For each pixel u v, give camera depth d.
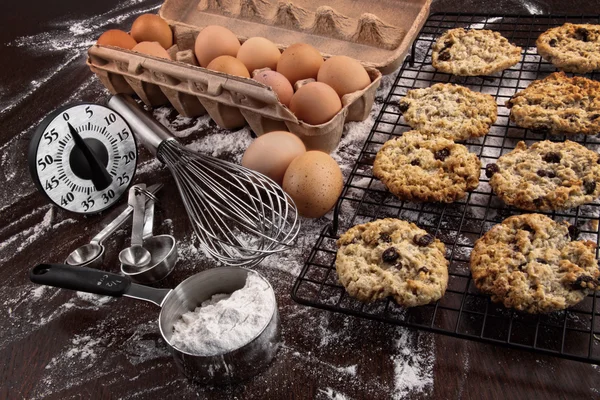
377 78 0.54
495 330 0.39
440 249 0.41
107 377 0.40
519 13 0.65
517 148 0.48
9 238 0.51
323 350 0.40
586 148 0.47
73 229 0.51
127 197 0.53
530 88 0.52
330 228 0.45
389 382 0.37
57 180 0.48
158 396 0.39
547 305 0.37
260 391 0.38
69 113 0.47
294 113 0.51
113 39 0.61
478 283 0.39
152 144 0.52
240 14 0.66
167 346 0.38
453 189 0.45
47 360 0.42
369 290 0.39
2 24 0.80
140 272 0.44
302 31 0.63
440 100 0.53
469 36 0.59
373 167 0.48
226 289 0.42
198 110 0.59
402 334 0.40
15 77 0.70
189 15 0.69
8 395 0.40
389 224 0.43
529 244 0.40
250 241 0.47
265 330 0.37
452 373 0.37
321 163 0.45
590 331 0.36
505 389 0.36
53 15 0.80
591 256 0.39
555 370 0.37
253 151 0.48
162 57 0.58
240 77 0.51
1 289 0.47
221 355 0.36
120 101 0.56
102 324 0.43
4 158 0.59
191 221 0.46
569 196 0.43
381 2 0.62
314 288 0.43
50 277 0.42
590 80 0.52
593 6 0.64
